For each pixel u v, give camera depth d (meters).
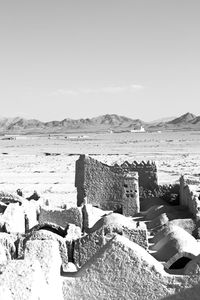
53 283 12.87
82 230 27.53
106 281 13.47
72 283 13.68
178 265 18.53
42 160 102.00
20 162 98.75
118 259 13.47
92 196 35.91
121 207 35.25
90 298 13.50
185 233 21.39
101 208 35.75
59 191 55.06
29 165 91.50
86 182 36.00
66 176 72.19
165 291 13.11
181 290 13.02
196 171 72.81
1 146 165.25
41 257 13.51
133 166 38.00
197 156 101.94
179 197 37.88
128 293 13.31
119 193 35.41
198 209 28.23
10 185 61.75
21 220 25.41
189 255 18.08
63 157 107.44
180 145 143.75
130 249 13.50
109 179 35.66
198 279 13.01
